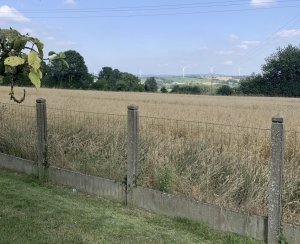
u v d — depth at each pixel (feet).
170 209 16.39
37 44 7.30
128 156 17.65
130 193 17.70
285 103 95.66
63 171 20.97
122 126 27.58
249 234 14.07
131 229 14.97
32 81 6.88
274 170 13.21
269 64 205.26
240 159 18.16
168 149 20.81
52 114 34.01
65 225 15.15
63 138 25.08
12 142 25.31
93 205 17.81
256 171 17.04
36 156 23.15
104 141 23.82
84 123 27.02
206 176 17.33
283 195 14.89
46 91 139.33
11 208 16.97
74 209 17.16
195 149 20.31
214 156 18.95
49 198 18.75
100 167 20.21
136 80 265.95
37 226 14.93
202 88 233.55
